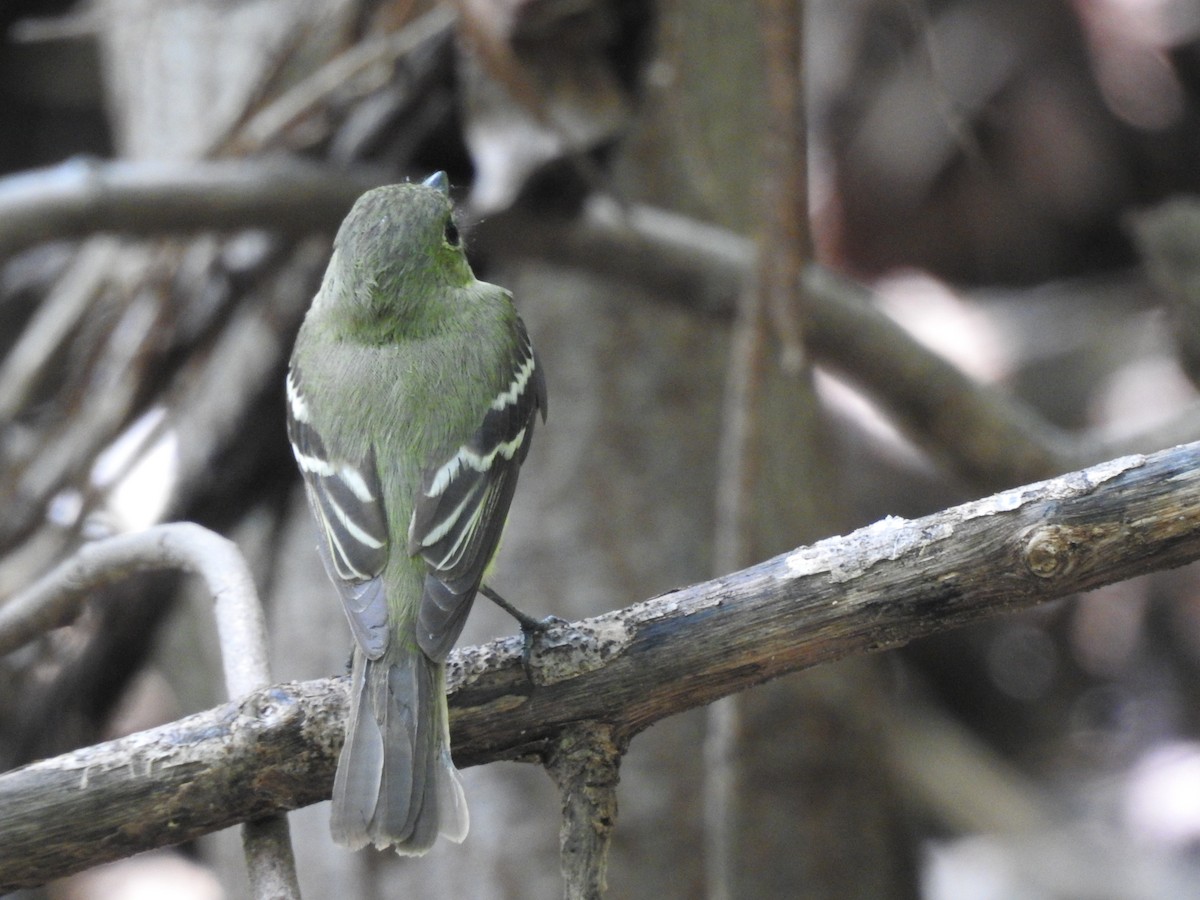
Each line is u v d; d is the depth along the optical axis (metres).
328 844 11.89
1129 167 18.25
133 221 10.76
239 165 10.91
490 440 7.19
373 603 6.47
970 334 17.95
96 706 11.43
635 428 12.12
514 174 10.21
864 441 17.02
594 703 5.97
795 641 5.89
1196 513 5.50
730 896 9.12
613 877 11.66
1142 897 14.27
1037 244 18.58
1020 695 17.73
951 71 18.05
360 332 7.55
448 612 6.34
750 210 12.59
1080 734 17.30
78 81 21.39
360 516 6.83
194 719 5.98
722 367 12.33
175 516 11.59
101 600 10.84
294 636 12.15
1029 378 17.61
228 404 11.67
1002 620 17.81
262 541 12.40
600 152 10.54
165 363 11.57
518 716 5.99
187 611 12.52
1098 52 18.08
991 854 15.09
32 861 5.86
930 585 5.76
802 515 12.20
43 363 12.29
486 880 11.53
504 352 7.65
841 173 18.30
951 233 18.50
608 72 10.12
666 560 12.04
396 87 10.76
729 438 10.01
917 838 14.61
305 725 5.95
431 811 5.76
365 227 7.69
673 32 9.84
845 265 18.69
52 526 11.55
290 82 11.80
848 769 12.20
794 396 12.24
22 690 11.23
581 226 10.94
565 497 12.05
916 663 17.77
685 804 11.73
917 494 16.77
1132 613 17.44
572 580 11.96
